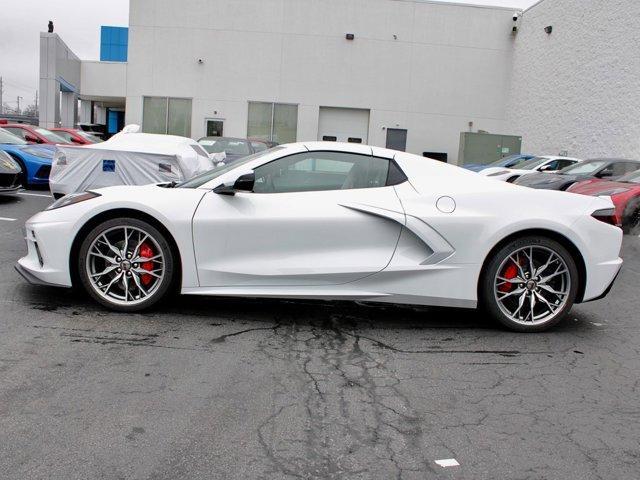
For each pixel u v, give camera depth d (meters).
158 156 7.45
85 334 4.12
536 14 22.61
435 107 24.45
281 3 23.61
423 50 24.16
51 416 2.97
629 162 11.63
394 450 2.81
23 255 6.34
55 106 26.61
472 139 22.45
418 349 4.19
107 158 7.44
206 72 23.83
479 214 4.47
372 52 24.02
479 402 3.38
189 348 3.97
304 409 3.18
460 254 4.45
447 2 24.00
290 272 4.41
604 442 2.97
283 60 23.89
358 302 5.23
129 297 4.59
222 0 23.50
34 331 4.12
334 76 24.05
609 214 4.66
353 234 4.45
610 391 3.61
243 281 4.45
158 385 3.39
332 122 24.52
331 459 2.71
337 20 23.80
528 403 3.39
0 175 9.64
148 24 23.59
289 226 4.41
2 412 2.99
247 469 2.59
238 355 3.90
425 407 3.29
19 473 2.48
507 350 4.24
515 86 24.14
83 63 30.84
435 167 4.73
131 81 23.84
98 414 3.02
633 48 16.52
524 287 4.57
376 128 24.39
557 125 20.86
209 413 3.08
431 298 4.50
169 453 2.69
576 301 4.69
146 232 4.44
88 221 4.48
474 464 2.72
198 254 4.43
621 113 17.06
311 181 4.62
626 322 5.07
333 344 4.20
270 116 24.17
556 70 21.02
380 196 4.52
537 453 2.84
